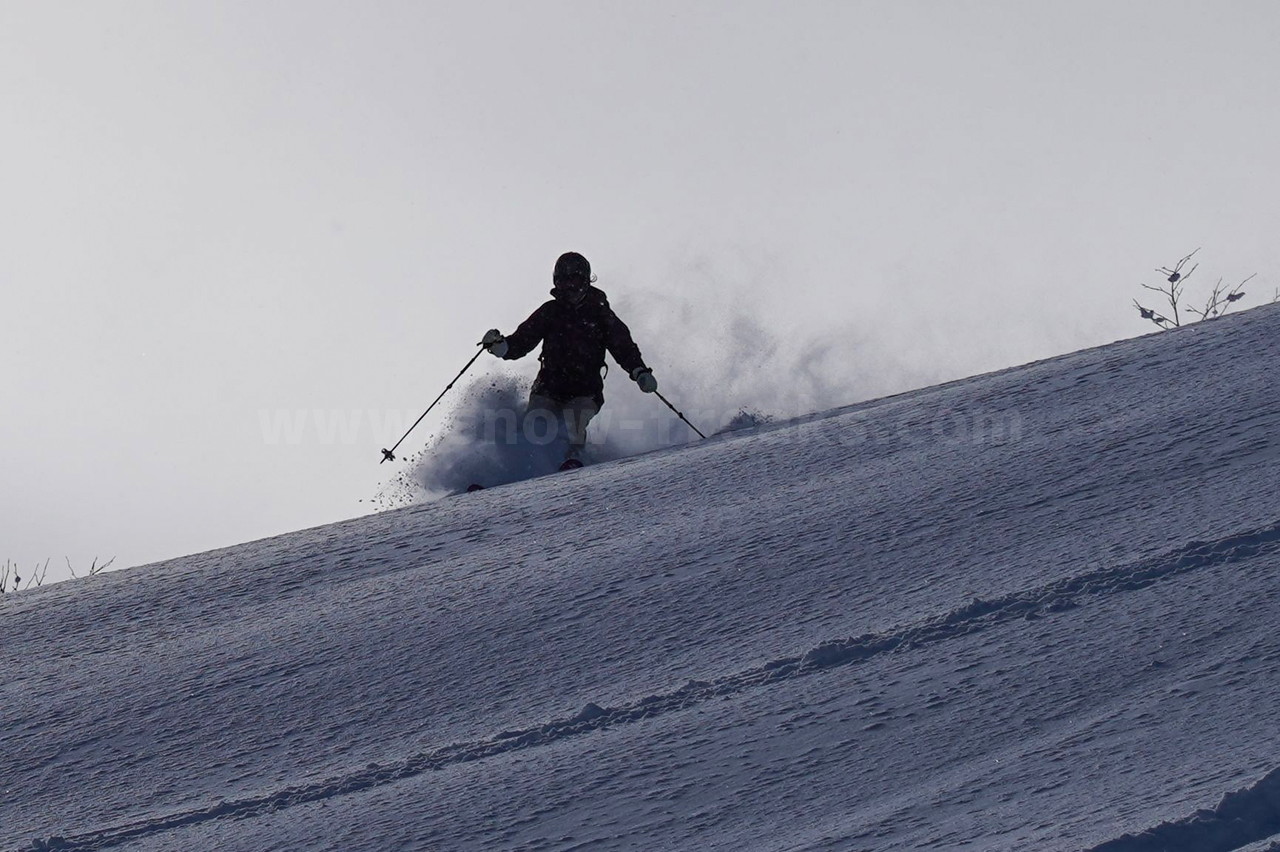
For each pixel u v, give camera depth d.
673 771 12.64
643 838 11.34
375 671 17.62
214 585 24.91
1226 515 17.45
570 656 16.98
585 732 14.19
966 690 13.18
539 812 12.23
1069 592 15.44
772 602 17.75
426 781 13.55
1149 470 20.73
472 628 18.80
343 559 25.56
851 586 17.78
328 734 15.67
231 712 16.92
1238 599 14.08
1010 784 10.95
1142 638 13.54
